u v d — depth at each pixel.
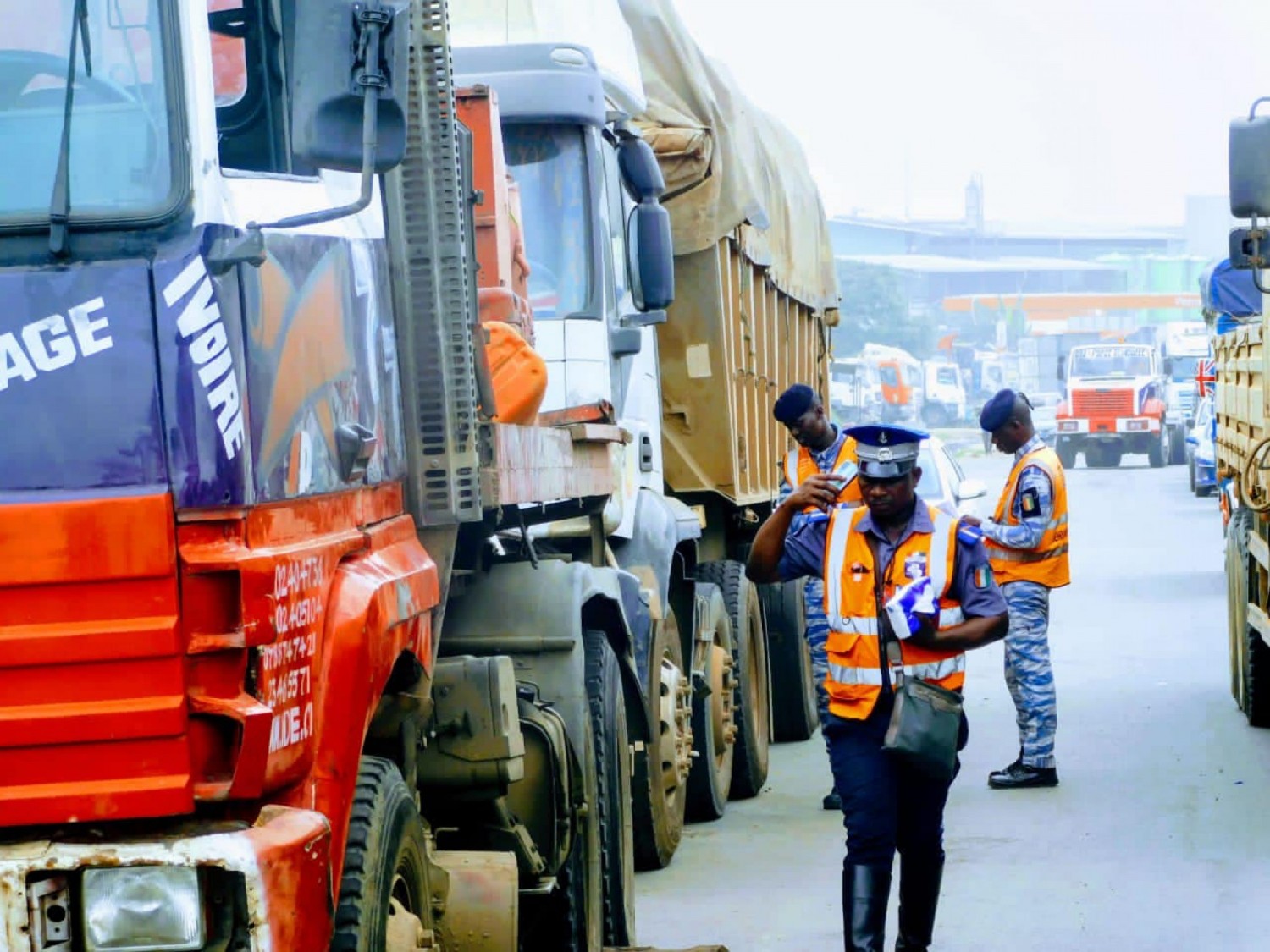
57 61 5.13
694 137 14.38
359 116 5.33
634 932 10.18
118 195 5.08
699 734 13.60
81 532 4.88
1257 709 16.86
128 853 4.91
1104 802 13.90
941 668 8.63
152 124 5.11
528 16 11.52
